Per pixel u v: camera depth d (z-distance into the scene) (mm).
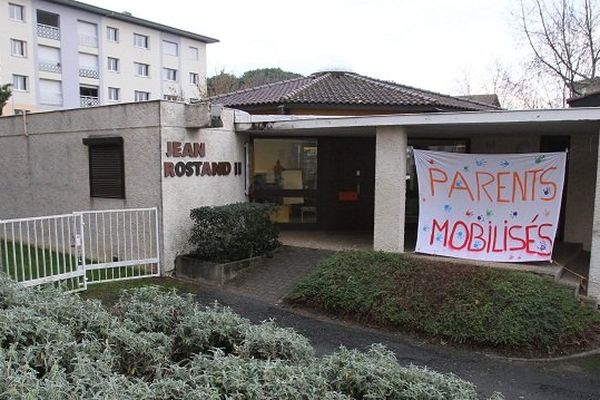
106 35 42469
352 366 3205
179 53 49125
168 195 8180
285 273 8055
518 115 6703
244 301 7137
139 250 8445
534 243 7551
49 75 38188
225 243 8016
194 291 7543
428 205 8156
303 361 3506
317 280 6926
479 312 5809
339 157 11016
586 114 6273
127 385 2734
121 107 8453
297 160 10898
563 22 20141
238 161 9797
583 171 9508
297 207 11008
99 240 9062
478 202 7863
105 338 3451
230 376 2865
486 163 7758
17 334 3117
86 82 41125
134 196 8445
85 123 9086
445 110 11078
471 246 7887
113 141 8555
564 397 4492
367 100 10836
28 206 10477
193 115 8266
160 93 47469
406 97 11328
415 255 7961
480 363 5215
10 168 10828
